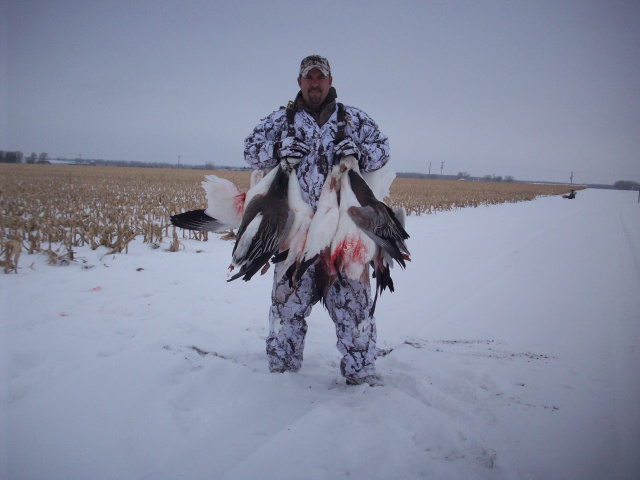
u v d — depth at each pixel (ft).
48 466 7.25
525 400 10.49
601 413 9.89
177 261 25.75
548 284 22.34
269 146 10.37
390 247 9.61
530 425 9.29
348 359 10.57
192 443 8.07
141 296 18.85
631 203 118.93
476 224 50.75
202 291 19.95
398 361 12.73
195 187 79.46
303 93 10.40
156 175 125.90
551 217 63.62
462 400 10.46
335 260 9.63
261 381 10.26
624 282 22.94
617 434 8.99
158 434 8.28
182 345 13.37
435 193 103.40
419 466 7.55
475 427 9.12
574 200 128.67
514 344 14.47
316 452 7.75
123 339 13.87
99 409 8.94
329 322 16.56
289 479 7.07
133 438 8.12
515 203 101.86
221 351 13.10
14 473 7.01
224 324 15.90
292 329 11.06
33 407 8.92
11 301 17.22
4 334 13.55
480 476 7.48
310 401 9.86
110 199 52.01
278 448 7.75
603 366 12.69
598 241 38.27
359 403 9.54
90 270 22.84
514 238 38.88
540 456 8.18
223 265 25.16
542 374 12.09
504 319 17.02
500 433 8.95
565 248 33.91
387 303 18.98
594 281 23.13
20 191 60.80
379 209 9.71
